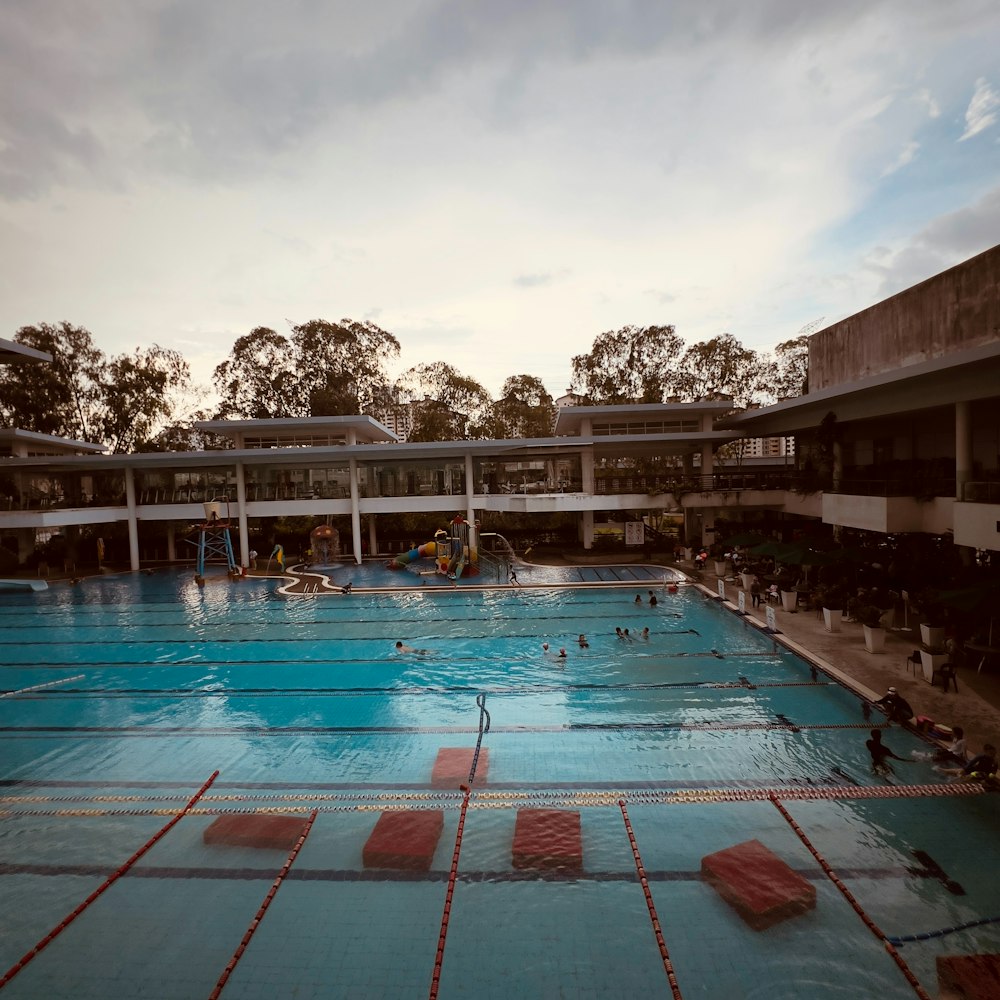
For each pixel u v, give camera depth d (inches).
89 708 566.3
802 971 254.2
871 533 927.0
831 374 997.2
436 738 488.4
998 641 582.2
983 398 649.6
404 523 1604.3
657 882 307.7
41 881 322.0
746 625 768.9
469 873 317.7
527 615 865.5
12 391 1637.6
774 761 430.3
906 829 345.4
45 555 1422.2
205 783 423.5
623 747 459.5
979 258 678.5
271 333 1872.5
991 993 228.4
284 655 714.2
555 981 253.3
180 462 1306.6
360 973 259.6
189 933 284.2
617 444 1332.4
